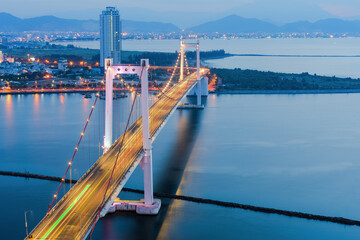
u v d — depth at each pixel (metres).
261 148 181.38
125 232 107.88
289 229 110.56
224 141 192.50
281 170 152.88
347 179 144.62
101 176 108.69
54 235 82.88
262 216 117.12
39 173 149.38
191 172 149.75
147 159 117.12
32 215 116.06
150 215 116.25
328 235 107.88
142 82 120.31
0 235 106.00
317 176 147.38
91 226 86.12
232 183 140.00
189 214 117.38
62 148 180.00
